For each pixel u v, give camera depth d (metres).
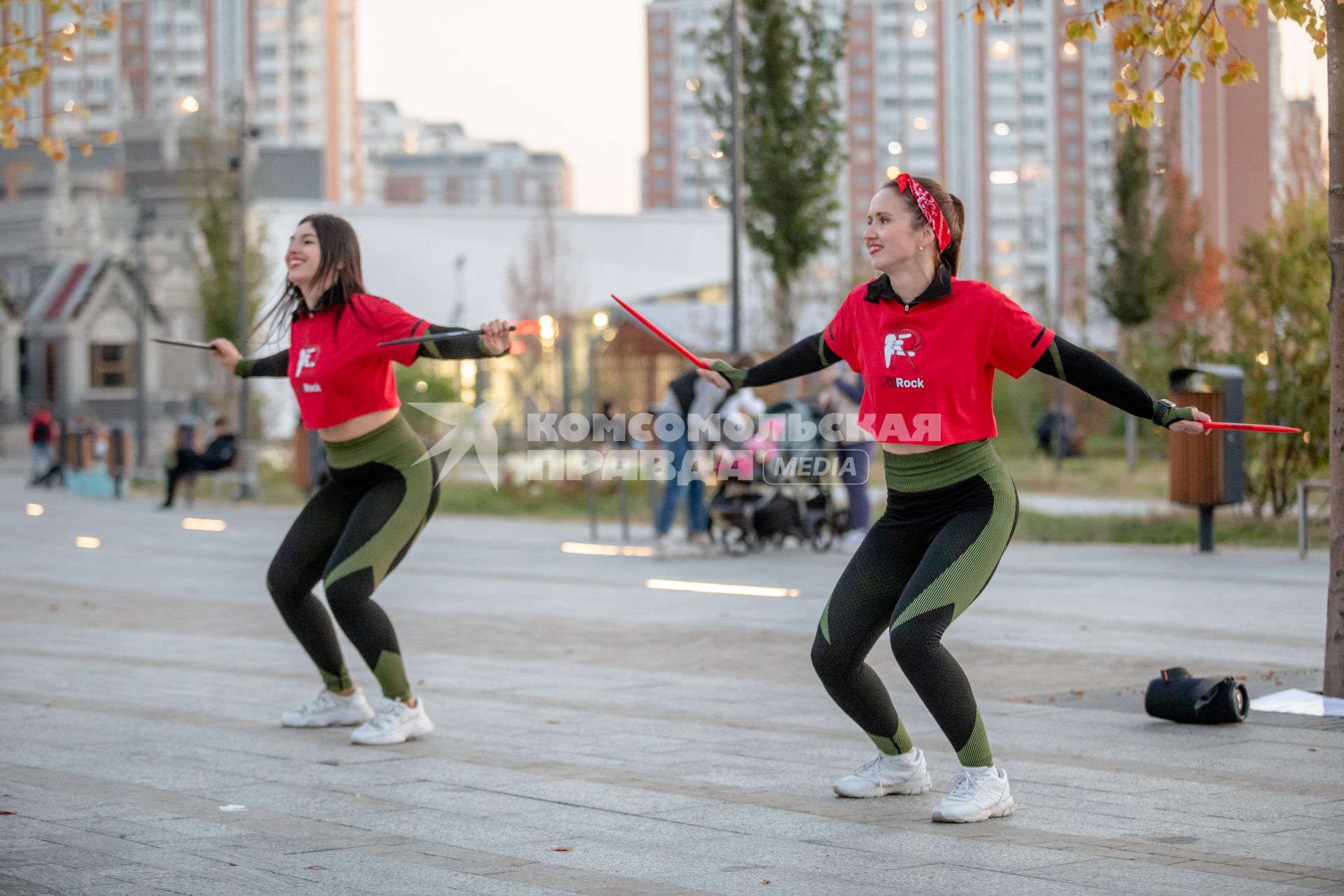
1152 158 44.09
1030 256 147.25
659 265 76.94
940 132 149.75
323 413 8.69
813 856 6.14
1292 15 9.34
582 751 8.39
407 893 5.66
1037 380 51.59
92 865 6.06
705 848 6.30
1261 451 23.03
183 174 48.41
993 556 6.61
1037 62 147.62
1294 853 6.10
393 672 8.67
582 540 23.28
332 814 6.96
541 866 6.04
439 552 21.34
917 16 148.88
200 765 8.06
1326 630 9.58
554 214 74.81
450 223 74.69
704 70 166.25
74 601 15.97
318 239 8.59
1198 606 14.39
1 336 70.69
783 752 8.34
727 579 17.77
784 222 29.11
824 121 29.20
